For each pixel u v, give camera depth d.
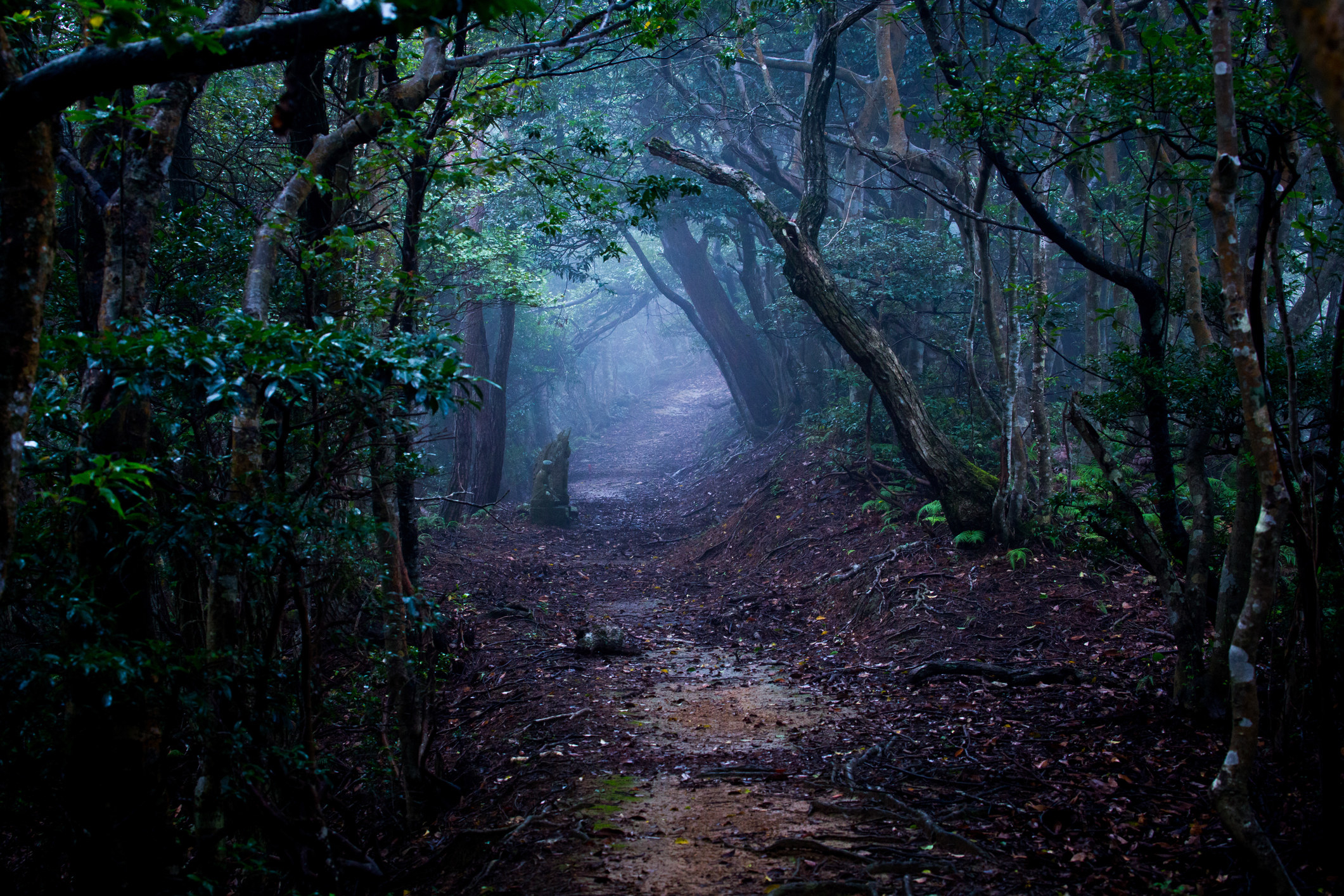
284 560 4.04
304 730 4.31
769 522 14.97
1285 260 6.74
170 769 4.38
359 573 5.76
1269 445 3.61
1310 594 4.19
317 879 4.29
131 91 4.41
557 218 6.59
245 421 3.99
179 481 3.68
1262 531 3.62
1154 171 6.68
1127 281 6.36
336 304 5.53
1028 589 9.43
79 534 3.70
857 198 16.59
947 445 11.12
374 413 4.16
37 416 3.35
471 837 5.09
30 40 4.02
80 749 3.62
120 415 3.74
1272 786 5.00
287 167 6.95
